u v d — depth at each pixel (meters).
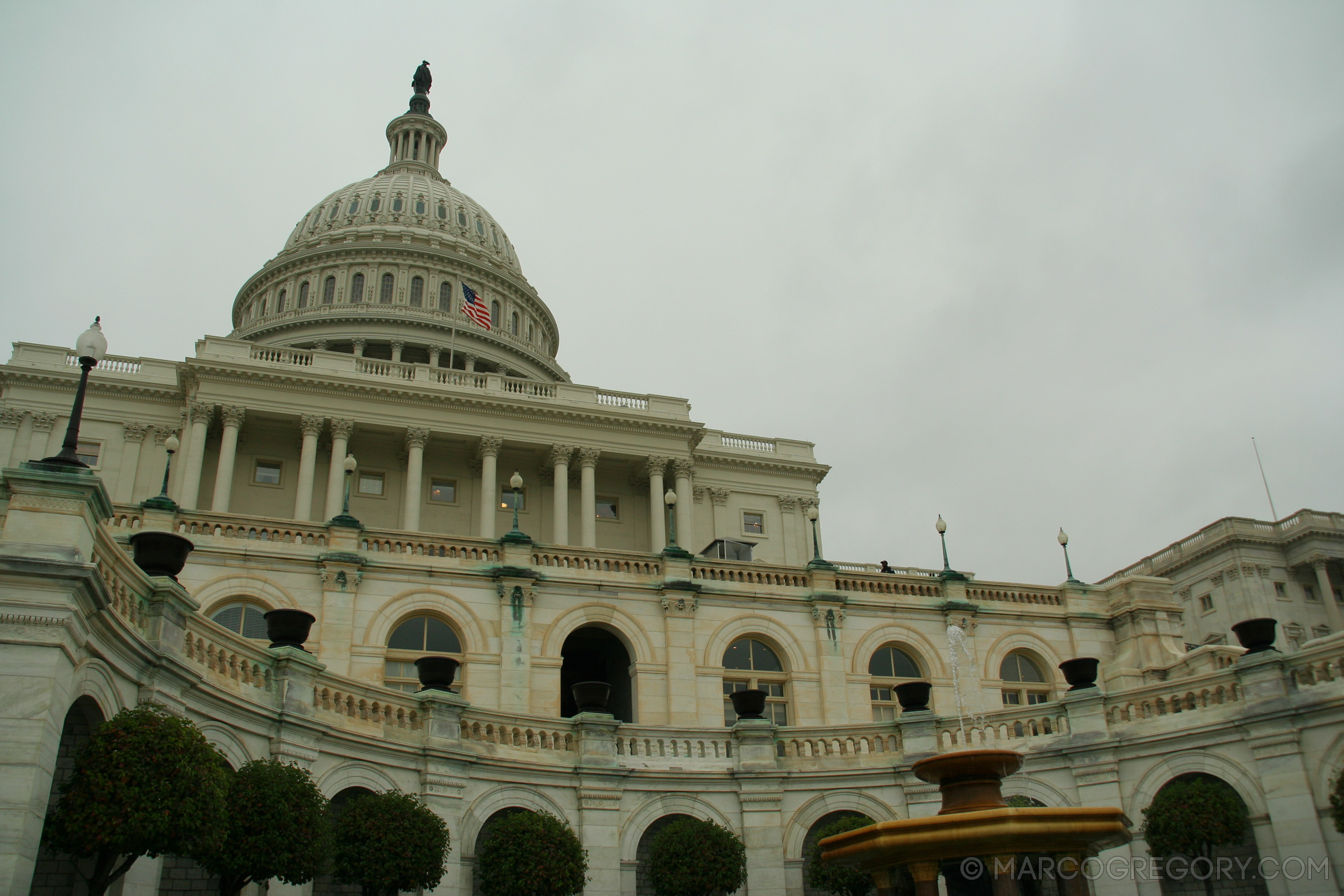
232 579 24.75
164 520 24.91
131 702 13.71
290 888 16.27
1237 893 20.36
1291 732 19.69
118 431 53.25
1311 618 67.38
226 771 13.91
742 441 65.75
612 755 21.91
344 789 18.06
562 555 28.20
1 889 10.47
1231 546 68.38
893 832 14.18
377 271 85.06
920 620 30.58
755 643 29.09
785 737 23.69
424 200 95.88
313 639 24.75
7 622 11.34
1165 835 19.62
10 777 10.85
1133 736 21.91
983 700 30.05
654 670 27.66
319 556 25.53
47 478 11.87
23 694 11.19
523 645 26.55
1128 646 31.78
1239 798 20.14
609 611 27.81
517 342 83.38
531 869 18.45
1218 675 21.05
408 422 54.47
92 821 11.38
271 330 79.38
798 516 63.56
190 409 51.69
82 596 11.93
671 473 59.72
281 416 52.78
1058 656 31.48
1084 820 13.80
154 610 14.37
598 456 57.38
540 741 21.61
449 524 55.00
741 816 22.64
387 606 25.78
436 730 19.88
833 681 28.86
